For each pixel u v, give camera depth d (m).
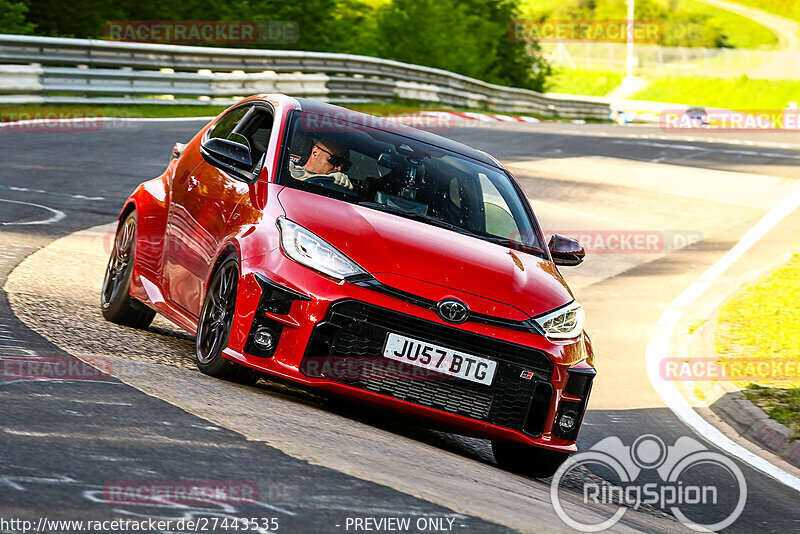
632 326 34.91
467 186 20.58
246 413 14.87
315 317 16.27
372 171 19.69
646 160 75.56
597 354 30.77
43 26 88.31
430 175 20.31
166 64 72.00
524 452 17.66
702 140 93.38
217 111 75.06
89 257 29.81
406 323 16.38
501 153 72.56
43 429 12.09
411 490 12.30
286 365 16.41
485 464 17.30
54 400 13.59
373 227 17.64
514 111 125.50
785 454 22.61
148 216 21.88
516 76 156.75
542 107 134.12
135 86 69.06
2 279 24.23
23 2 86.31
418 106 101.56
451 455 16.62
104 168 47.44
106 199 40.41
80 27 89.19
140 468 11.11
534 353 16.88
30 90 62.00
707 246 50.34
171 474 11.09
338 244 16.88
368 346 16.31
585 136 88.56
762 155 83.38
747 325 34.88
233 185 19.09
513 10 157.00
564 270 43.28
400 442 16.05
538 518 12.75
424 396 16.53
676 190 64.38
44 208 36.78
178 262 20.11
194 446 12.38
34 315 20.53
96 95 67.44
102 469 10.88
